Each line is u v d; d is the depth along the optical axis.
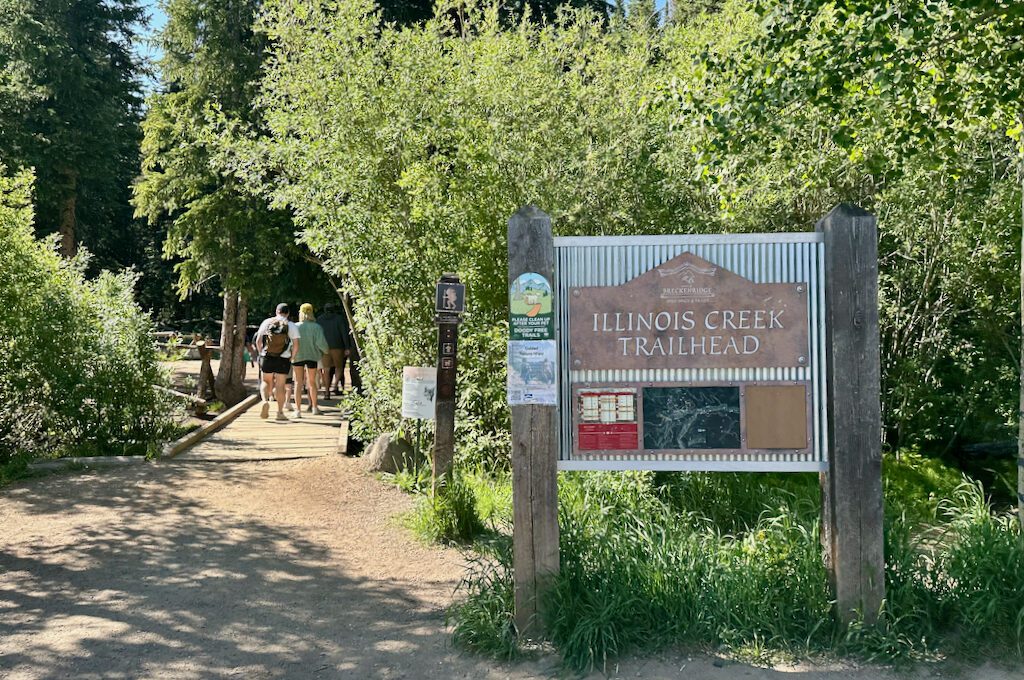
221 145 11.34
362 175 9.41
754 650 4.58
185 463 9.59
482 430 8.90
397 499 8.17
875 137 7.71
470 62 10.33
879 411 4.63
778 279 4.77
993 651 4.53
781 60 7.12
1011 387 9.59
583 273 4.84
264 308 20.81
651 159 9.91
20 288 10.07
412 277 9.03
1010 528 5.09
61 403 10.11
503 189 8.96
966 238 9.26
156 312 36.62
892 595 4.69
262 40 17.33
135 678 4.37
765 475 8.08
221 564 6.23
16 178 10.48
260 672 4.46
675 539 5.21
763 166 8.80
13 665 4.50
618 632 4.59
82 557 6.34
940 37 6.94
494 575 5.14
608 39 12.52
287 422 13.27
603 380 4.82
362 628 5.08
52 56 21.97
